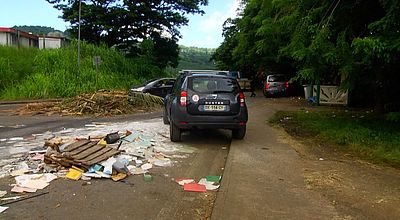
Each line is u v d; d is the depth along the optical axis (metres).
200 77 9.70
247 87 36.97
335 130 11.47
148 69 36.44
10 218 4.77
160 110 19.27
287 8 12.60
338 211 5.04
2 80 26.77
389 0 9.09
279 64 31.08
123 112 17.56
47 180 6.31
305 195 5.68
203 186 6.23
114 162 7.05
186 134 11.21
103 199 5.52
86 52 33.22
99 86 27.75
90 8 36.16
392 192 5.87
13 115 16.50
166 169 7.25
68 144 8.21
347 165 7.59
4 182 6.21
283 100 25.08
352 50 10.56
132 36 39.72
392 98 14.59
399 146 9.21
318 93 21.00
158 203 5.43
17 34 39.69
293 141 10.18
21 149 8.73
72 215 4.90
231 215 4.86
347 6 10.85
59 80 27.17
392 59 9.62
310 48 10.74
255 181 6.34
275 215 4.88
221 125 9.53
